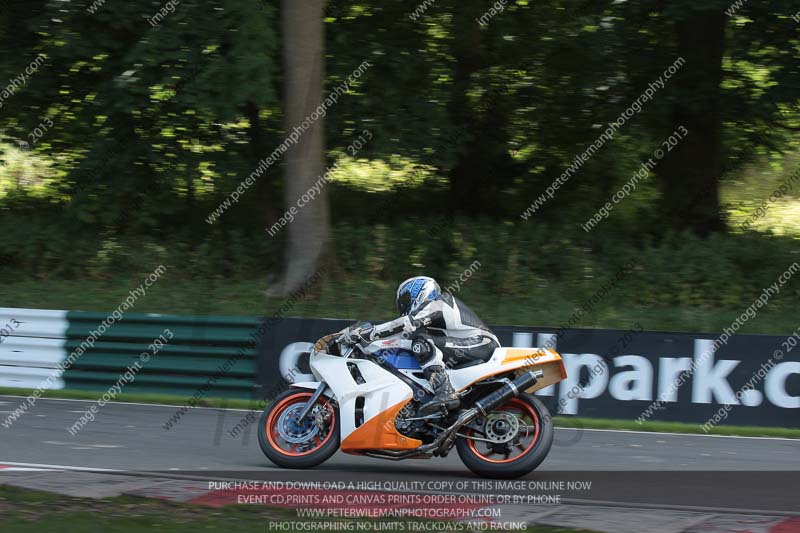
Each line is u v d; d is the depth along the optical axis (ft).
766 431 105.09
